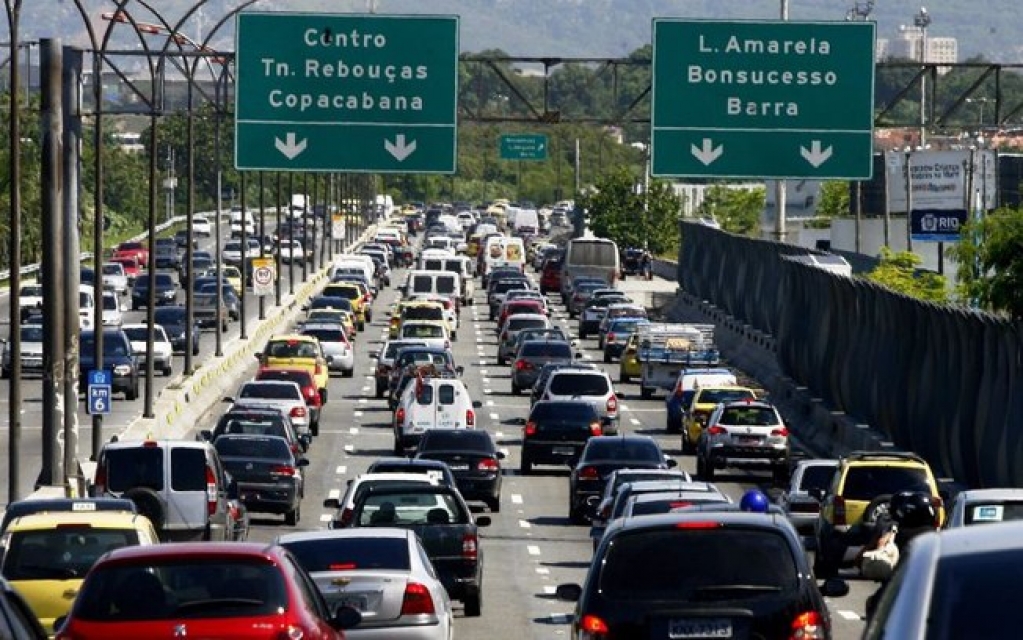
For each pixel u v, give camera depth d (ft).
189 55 387.75
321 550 183.01
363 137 387.96
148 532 191.01
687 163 388.37
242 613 128.06
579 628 131.03
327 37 387.34
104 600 128.77
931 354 402.11
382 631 178.09
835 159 388.37
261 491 344.69
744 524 131.85
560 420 440.86
